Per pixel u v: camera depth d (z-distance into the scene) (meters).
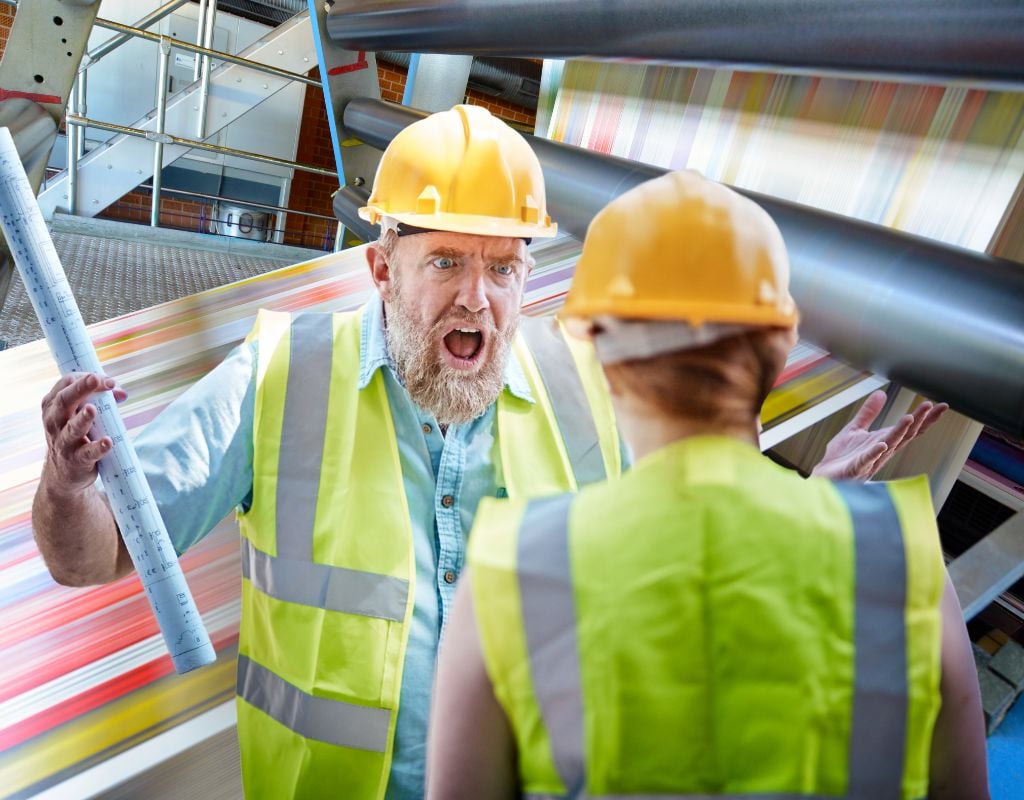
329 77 3.20
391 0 2.47
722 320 0.54
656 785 0.53
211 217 6.28
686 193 0.57
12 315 2.99
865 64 1.20
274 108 6.01
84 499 0.99
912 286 1.21
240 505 1.20
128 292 3.37
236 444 1.13
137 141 4.80
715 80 2.03
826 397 1.41
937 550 0.56
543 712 0.55
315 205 6.65
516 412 1.21
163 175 5.98
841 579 0.54
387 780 1.06
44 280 0.95
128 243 4.24
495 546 0.57
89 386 0.88
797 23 1.22
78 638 1.17
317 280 2.09
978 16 0.95
